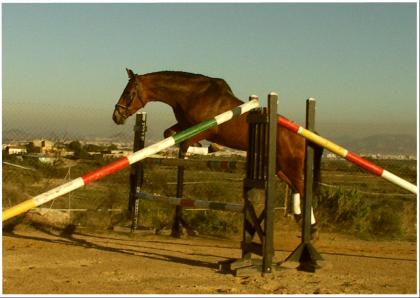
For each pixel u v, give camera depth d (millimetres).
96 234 9000
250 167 6129
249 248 6070
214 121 5738
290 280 5633
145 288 5062
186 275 5766
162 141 5387
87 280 5367
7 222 9273
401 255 7996
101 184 16750
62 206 11891
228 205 6574
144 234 9258
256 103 6047
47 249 7246
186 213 10875
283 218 11133
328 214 11109
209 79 8891
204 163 8164
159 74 8977
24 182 13430
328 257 7508
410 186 6148
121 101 9023
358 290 5254
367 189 19859
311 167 6309
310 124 6277
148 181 14469
